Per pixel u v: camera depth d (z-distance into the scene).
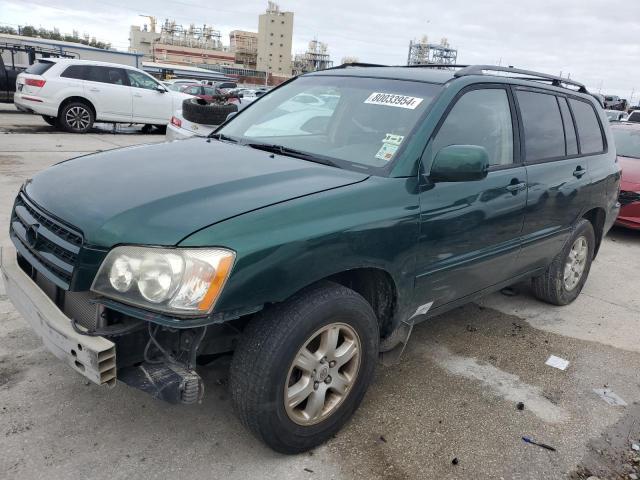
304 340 2.38
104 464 2.43
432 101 3.11
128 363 2.27
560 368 3.67
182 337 2.27
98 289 2.16
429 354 3.71
